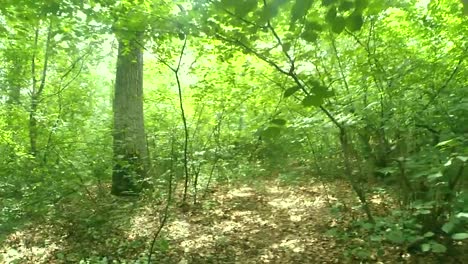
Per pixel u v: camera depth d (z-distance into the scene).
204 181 9.98
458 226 3.69
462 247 4.91
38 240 6.28
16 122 8.02
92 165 7.12
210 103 8.65
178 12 4.36
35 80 9.45
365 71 5.61
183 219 7.68
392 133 5.41
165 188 8.20
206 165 9.56
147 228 6.93
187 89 10.04
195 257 5.88
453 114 4.50
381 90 5.37
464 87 4.80
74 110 9.51
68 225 6.08
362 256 4.89
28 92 9.30
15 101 8.56
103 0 4.47
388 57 5.77
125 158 8.14
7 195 6.56
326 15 2.44
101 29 4.95
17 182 6.62
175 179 8.41
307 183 10.30
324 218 7.38
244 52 4.30
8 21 5.60
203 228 7.23
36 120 8.12
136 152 8.32
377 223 4.41
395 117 5.01
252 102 8.12
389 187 6.11
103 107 12.05
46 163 6.94
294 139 8.15
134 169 8.00
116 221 6.26
